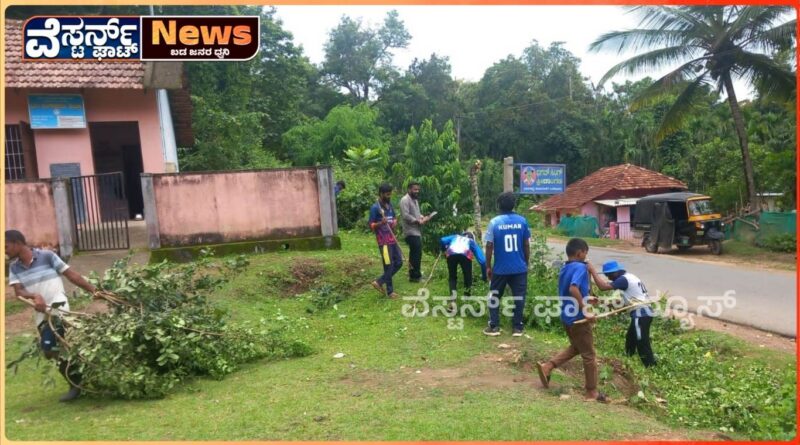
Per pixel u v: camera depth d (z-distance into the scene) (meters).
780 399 5.40
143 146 13.41
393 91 42.12
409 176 10.91
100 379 4.74
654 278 13.27
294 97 30.50
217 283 6.29
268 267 9.41
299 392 4.88
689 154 34.53
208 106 20.56
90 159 12.98
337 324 7.38
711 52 18.95
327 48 42.91
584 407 4.61
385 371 5.47
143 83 12.34
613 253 19.89
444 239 8.05
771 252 17.11
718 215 18.75
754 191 19.78
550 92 45.91
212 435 3.97
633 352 6.87
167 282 5.66
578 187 35.28
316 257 10.06
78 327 4.85
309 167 10.69
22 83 11.94
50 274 4.84
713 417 5.14
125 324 4.98
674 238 18.84
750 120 26.20
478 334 6.78
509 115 44.53
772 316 9.09
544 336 6.99
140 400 4.85
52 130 12.73
